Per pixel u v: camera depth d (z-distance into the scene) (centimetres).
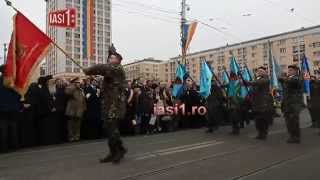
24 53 1239
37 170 917
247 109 1841
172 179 822
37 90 1348
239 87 1612
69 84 1434
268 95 1414
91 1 2344
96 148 1246
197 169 913
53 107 1391
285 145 1263
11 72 1213
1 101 1196
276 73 2016
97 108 1505
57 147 1287
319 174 870
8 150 1228
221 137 1465
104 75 962
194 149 1187
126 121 1586
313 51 4950
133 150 1167
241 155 1088
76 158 1067
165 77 5109
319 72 1722
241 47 5216
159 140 1393
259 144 1284
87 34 2319
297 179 830
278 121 2073
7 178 845
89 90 1501
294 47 5059
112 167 936
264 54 5012
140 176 847
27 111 1321
